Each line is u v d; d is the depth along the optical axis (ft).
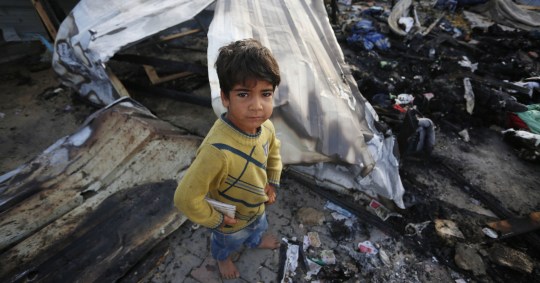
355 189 9.00
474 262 7.54
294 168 9.55
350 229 8.33
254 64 2.98
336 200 9.00
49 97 13.66
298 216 8.54
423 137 10.24
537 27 21.13
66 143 8.36
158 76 14.75
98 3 10.82
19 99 13.55
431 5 25.84
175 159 8.43
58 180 7.58
